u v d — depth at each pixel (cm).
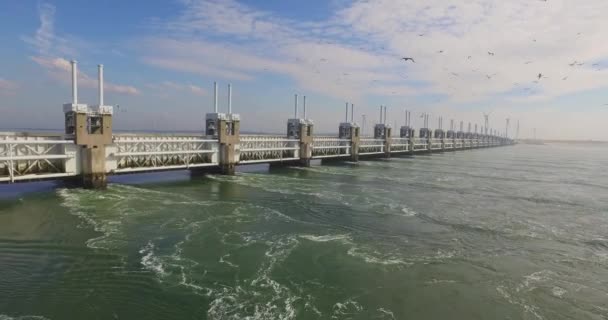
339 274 2022
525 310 1711
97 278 1850
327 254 2314
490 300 1794
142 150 4622
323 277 1977
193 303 1648
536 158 13738
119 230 2589
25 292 1684
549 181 6456
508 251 2511
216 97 5653
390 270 2106
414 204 3956
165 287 1783
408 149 13062
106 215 2950
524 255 2442
